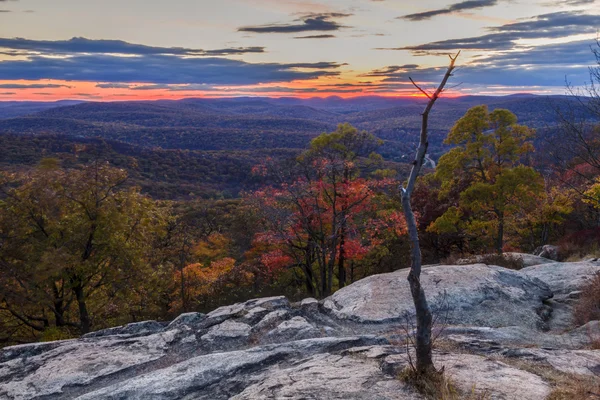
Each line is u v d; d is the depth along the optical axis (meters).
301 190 16.50
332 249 15.96
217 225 43.38
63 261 15.23
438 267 11.26
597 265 11.76
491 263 14.20
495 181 22.50
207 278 20.58
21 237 16.33
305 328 8.30
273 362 6.12
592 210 23.28
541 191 20.84
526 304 9.13
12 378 6.82
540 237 28.41
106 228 17.22
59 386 6.46
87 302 20.05
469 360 5.22
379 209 20.42
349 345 6.62
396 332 7.75
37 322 20.48
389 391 4.26
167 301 22.12
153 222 21.53
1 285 15.37
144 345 7.93
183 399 5.29
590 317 7.99
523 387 4.28
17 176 17.41
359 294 10.01
